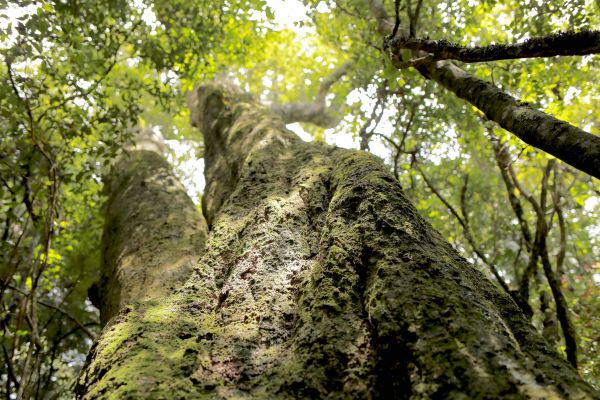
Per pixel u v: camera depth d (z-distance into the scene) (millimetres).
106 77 5254
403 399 1339
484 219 8328
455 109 6348
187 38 5859
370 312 1609
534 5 4773
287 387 1487
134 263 3479
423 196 7750
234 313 2033
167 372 1626
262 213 2648
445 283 1642
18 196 5164
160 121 11125
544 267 4582
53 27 4203
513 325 1658
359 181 2445
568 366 1370
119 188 5762
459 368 1271
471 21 5605
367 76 6633
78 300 6996
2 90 3904
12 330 5289
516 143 4348
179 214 4348
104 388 1590
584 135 1754
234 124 5391
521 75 4648
